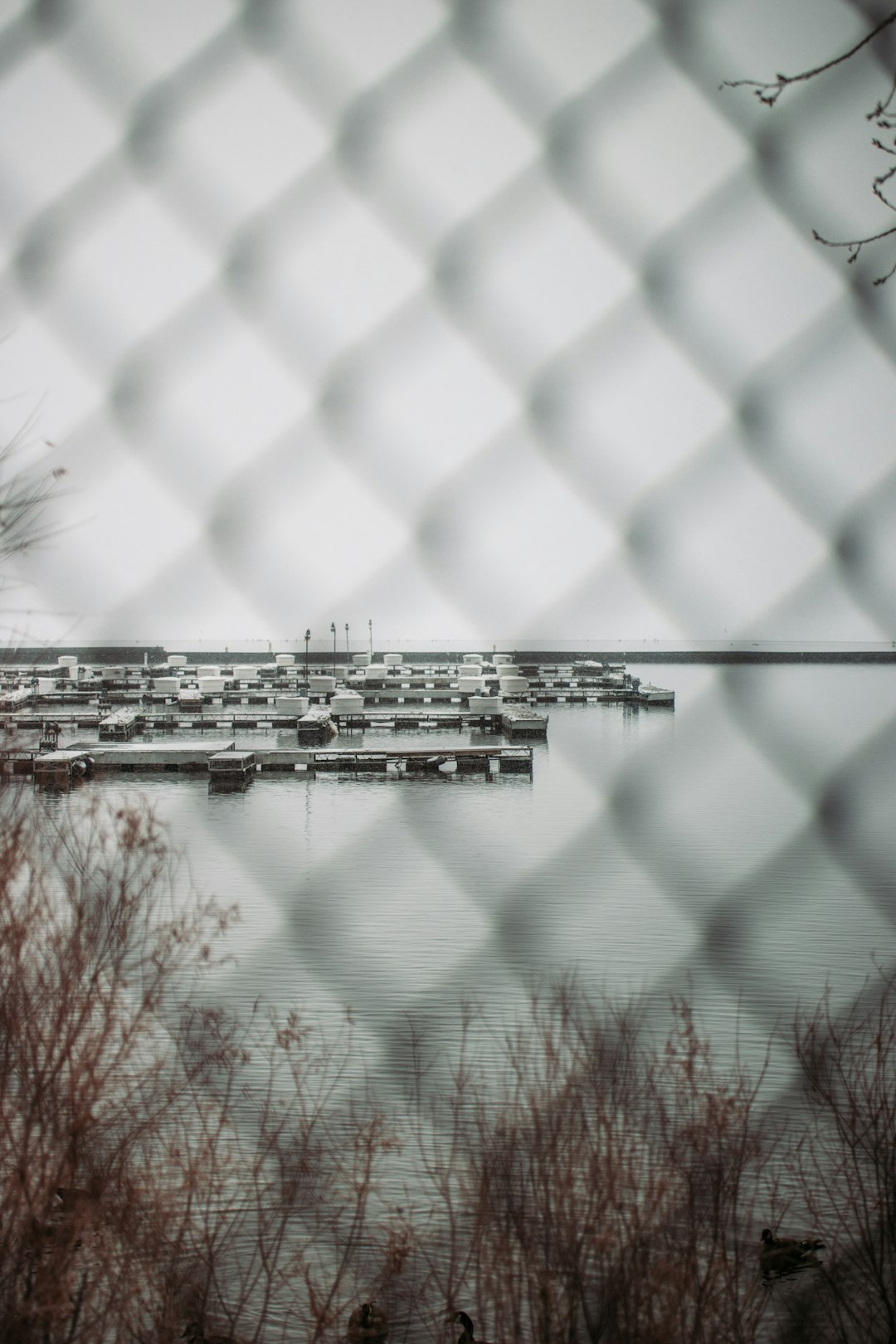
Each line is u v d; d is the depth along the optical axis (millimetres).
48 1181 7594
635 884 22141
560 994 15219
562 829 28297
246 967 16094
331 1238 9195
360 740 48062
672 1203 8305
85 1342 7547
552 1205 8125
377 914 19641
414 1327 8398
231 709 58031
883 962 16656
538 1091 10727
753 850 25047
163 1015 12750
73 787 35719
